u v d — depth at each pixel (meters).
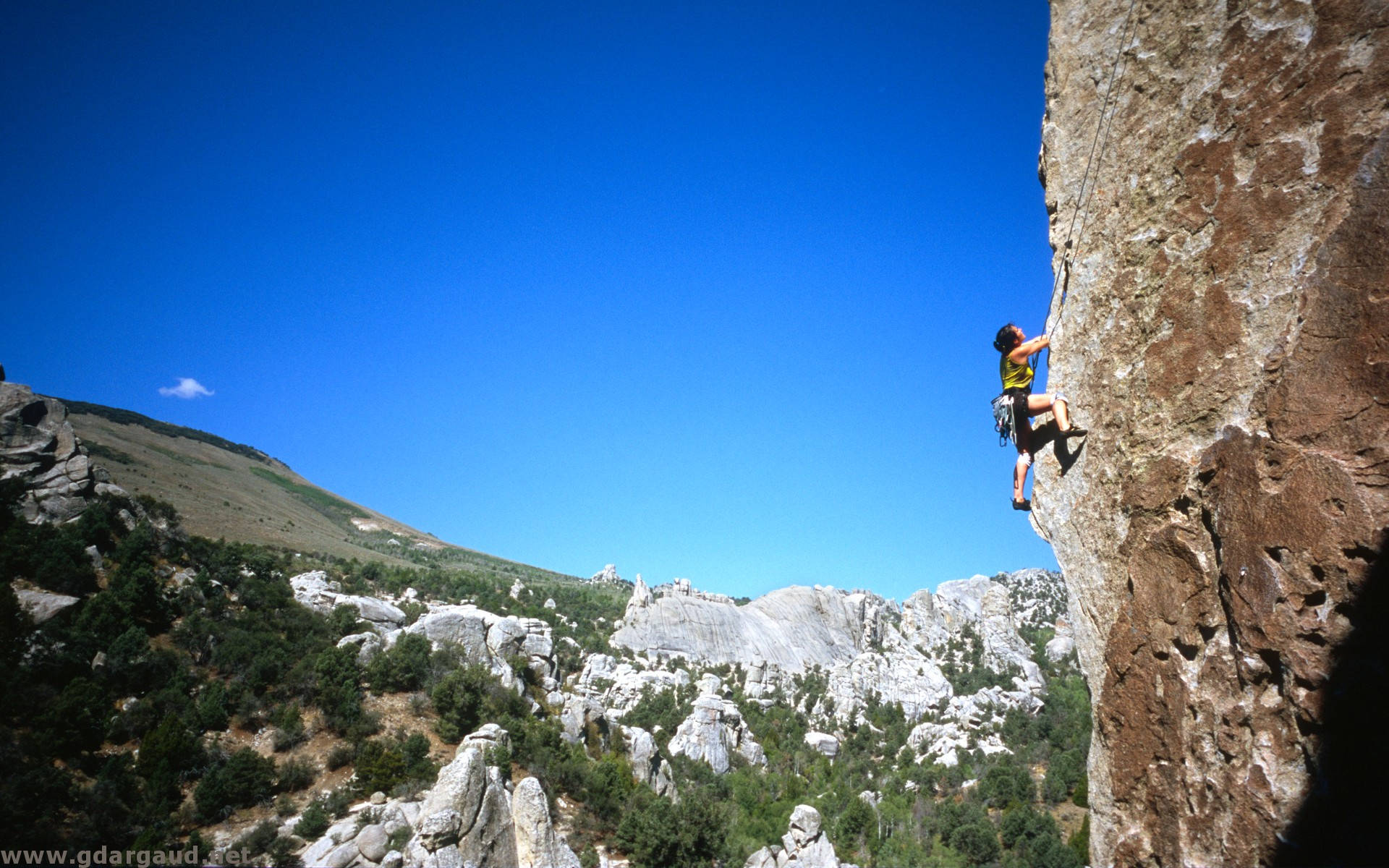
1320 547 4.96
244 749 46.84
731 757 82.81
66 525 58.16
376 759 46.47
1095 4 7.78
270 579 72.25
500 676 62.84
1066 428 7.40
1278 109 5.93
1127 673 6.41
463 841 35.50
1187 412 6.20
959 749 94.56
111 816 38.00
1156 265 6.71
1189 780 5.74
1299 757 4.99
